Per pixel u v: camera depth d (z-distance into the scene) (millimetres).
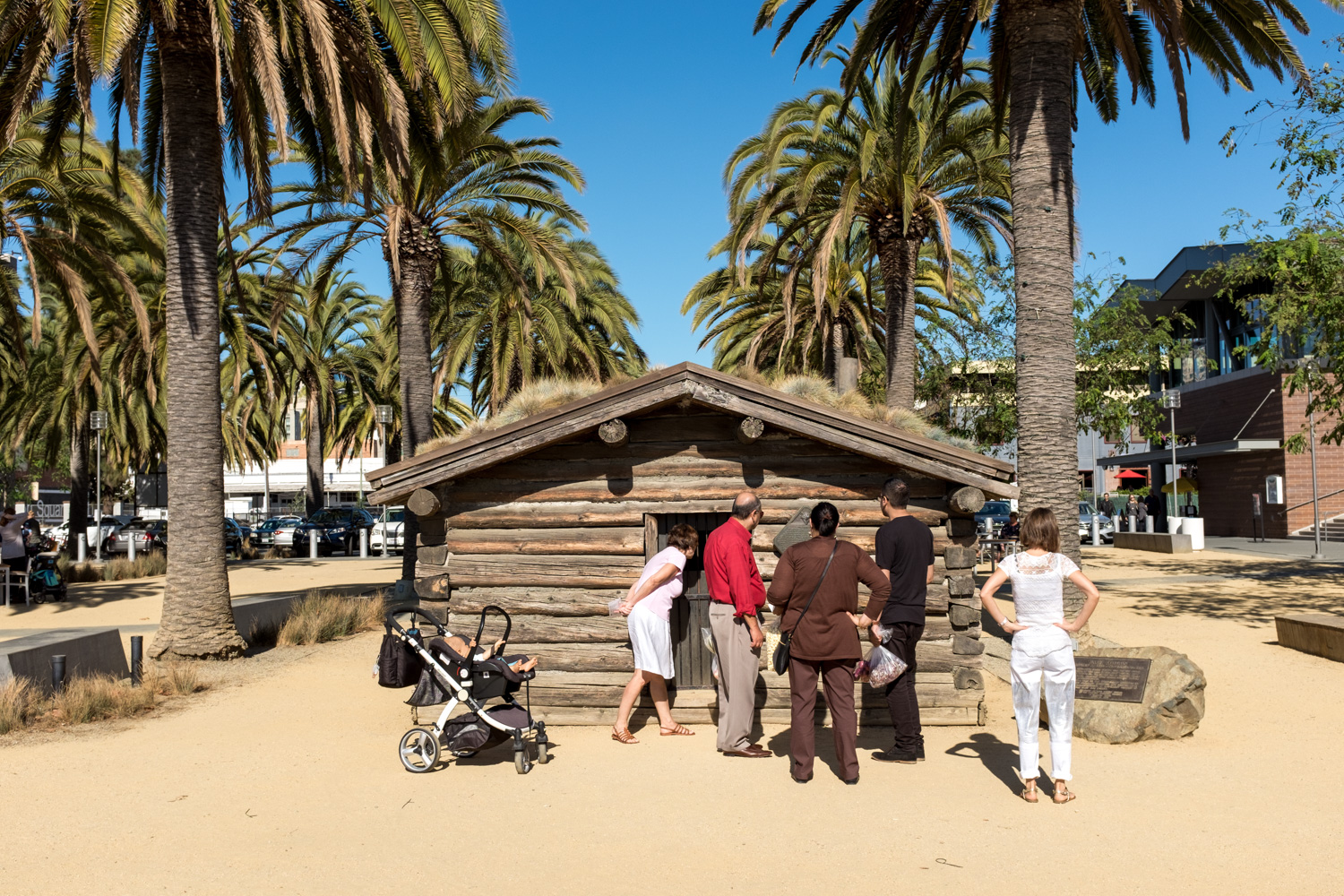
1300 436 14812
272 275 23500
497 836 4930
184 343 11219
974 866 4422
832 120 16750
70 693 8289
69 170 16516
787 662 6039
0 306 18531
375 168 15156
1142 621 12336
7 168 16797
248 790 5844
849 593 5887
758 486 7504
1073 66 12492
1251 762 6148
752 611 6328
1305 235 13227
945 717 7289
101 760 6664
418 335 17453
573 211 19031
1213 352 34656
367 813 5355
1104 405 25062
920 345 25734
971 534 7348
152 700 8641
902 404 17438
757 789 5672
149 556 25203
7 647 8656
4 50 11578
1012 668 5453
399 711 8258
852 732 5832
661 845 4758
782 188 17844
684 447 7594
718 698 6984
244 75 11531
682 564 7000
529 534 7625
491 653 6500
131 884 4336
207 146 11477
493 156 17641
